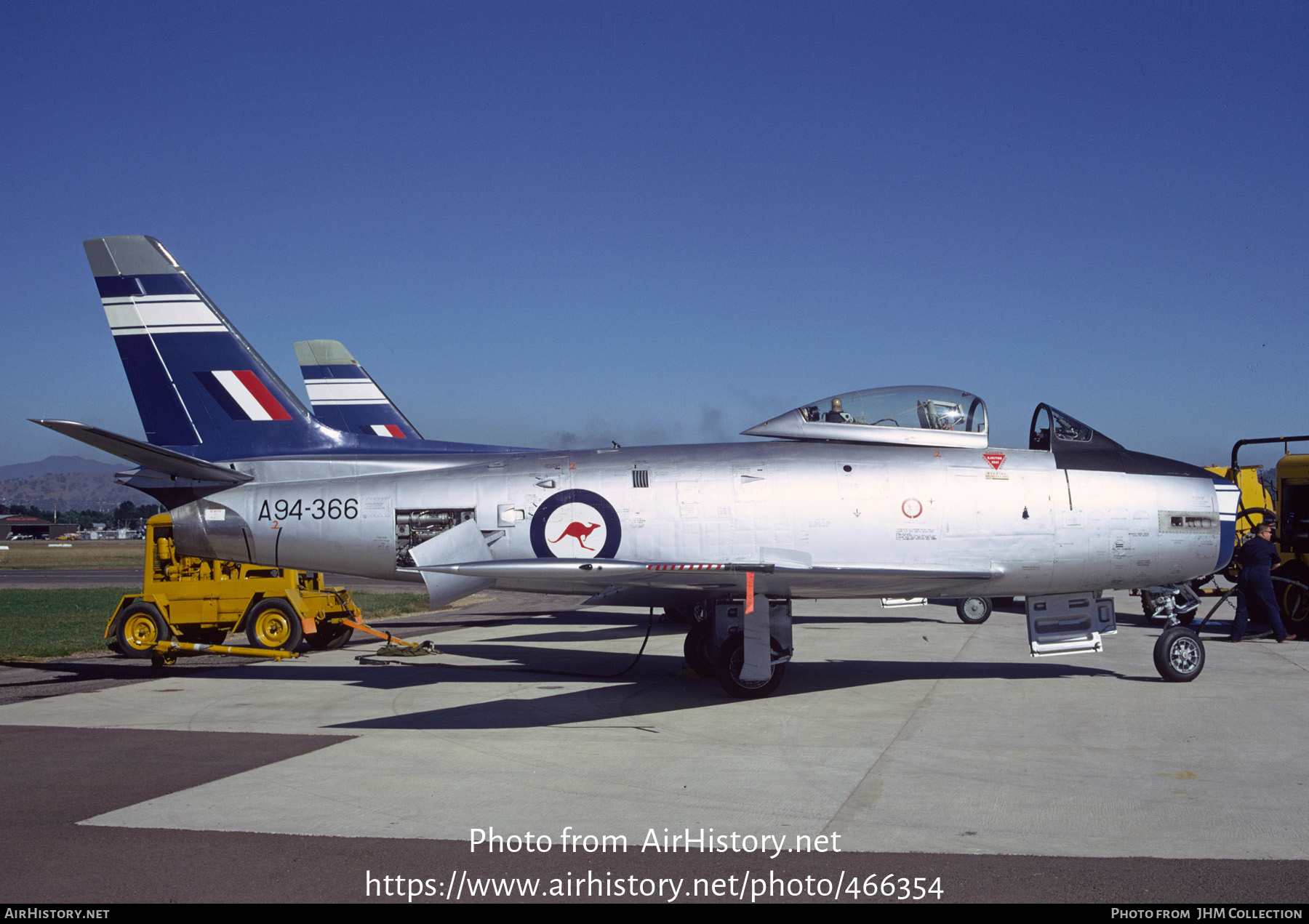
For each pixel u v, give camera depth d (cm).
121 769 648
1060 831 500
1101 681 979
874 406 1062
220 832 508
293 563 1152
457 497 1088
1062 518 986
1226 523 1019
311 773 636
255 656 1238
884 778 609
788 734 745
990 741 711
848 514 995
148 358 1205
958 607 1609
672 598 1072
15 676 1129
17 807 557
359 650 1372
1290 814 526
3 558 6097
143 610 1223
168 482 1168
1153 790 575
